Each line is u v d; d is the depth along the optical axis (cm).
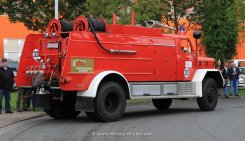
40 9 2638
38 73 1489
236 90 2819
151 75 1652
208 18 3109
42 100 1546
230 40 3441
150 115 1698
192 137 1156
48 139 1142
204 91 1836
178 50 1764
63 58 1426
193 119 1547
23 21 2670
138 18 2425
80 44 1444
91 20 1495
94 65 1476
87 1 2512
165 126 1368
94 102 1454
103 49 1499
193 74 1823
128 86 1548
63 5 2617
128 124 1421
